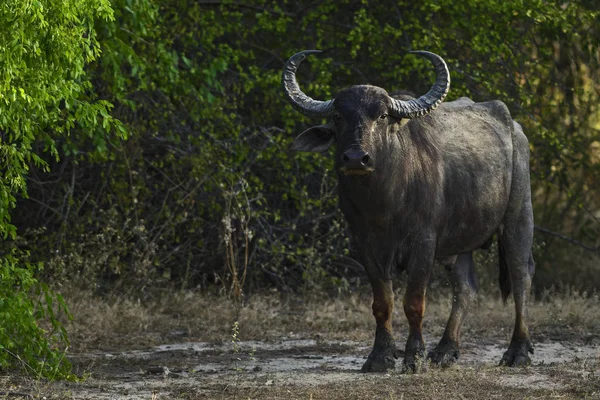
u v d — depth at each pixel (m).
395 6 54.31
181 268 52.44
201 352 35.97
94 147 48.03
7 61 26.23
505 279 35.31
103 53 40.91
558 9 53.72
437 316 44.78
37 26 27.23
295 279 54.38
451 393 26.41
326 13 55.00
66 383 28.59
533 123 56.19
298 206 52.62
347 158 27.81
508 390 27.02
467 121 34.19
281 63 56.50
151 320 42.66
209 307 45.38
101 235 46.00
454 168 32.16
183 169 51.62
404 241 30.38
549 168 58.09
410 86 55.75
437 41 50.78
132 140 48.88
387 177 29.36
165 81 46.72
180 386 28.19
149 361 33.44
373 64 53.06
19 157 29.56
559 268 60.81
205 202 51.62
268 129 51.12
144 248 48.91
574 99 60.12
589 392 26.58
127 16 42.41
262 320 43.31
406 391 26.61
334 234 51.56
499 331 41.16
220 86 47.81
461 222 32.50
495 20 53.81
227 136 51.38
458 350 33.50
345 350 36.62
